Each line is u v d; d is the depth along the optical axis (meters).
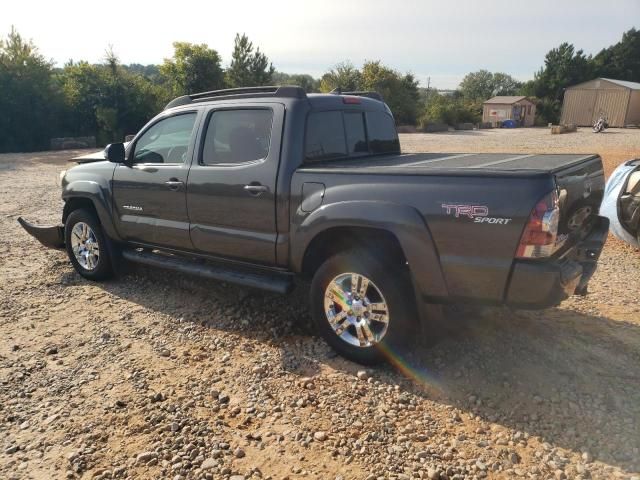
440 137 32.75
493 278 3.26
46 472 2.90
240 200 4.31
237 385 3.71
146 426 3.27
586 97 51.53
